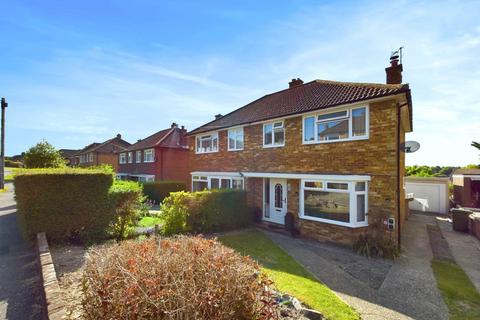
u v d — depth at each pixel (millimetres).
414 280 6449
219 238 10133
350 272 6879
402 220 11812
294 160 11453
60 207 7723
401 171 10805
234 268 3211
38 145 20203
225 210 11555
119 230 8727
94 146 49219
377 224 8797
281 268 6871
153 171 25672
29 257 6723
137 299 2545
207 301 2689
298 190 11242
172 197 10344
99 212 8266
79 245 7703
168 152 25812
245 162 14047
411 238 10781
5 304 4523
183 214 10148
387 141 8695
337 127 10039
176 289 2689
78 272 5172
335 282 6223
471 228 11500
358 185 9281
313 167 10695
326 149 10273
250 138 13789
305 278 6211
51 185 7625
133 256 3221
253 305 3174
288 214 11086
